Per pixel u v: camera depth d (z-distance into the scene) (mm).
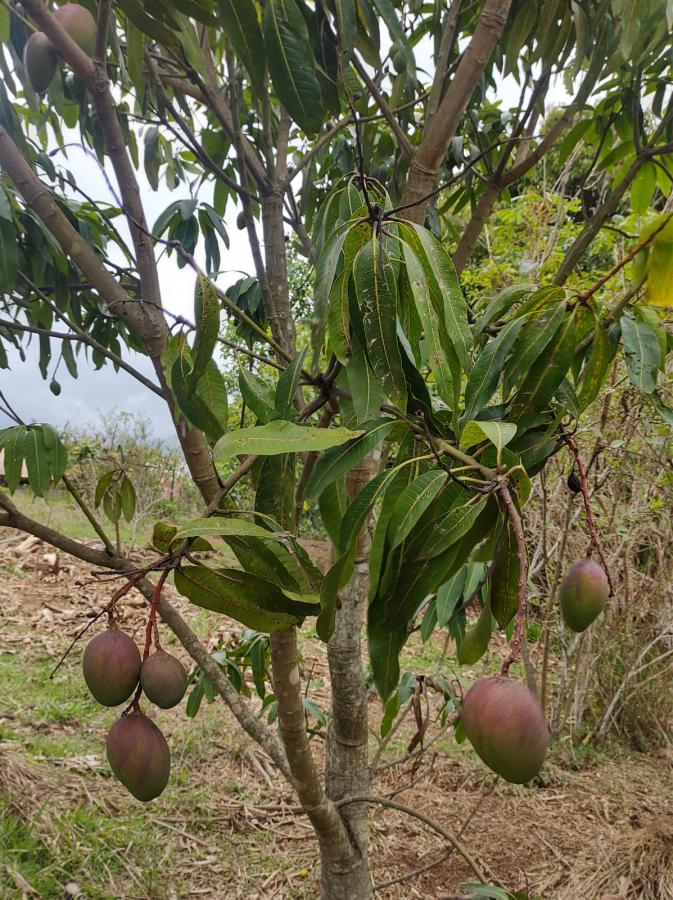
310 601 822
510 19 1811
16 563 6762
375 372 861
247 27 1048
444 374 838
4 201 1392
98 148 1934
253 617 843
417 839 2963
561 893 2611
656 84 2002
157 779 772
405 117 2088
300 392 1252
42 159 1705
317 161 2490
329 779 1626
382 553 932
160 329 1127
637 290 1207
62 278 1684
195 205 1944
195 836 2910
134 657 774
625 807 3234
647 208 2197
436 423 1108
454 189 2562
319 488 927
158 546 813
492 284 3758
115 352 2039
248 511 862
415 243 915
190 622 5488
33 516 7871
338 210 1127
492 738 712
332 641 1570
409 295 953
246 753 3533
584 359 1278
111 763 781
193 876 2664
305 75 1080
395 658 1008
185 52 1250
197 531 720
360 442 931
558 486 3287
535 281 2795
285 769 1307
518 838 2988
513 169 1750
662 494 3312
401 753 3590
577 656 3758
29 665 4512
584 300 1121
